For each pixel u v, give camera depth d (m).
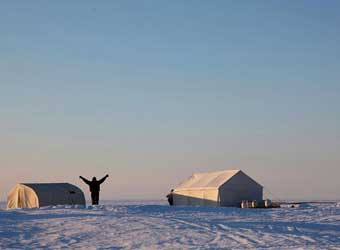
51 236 27.88
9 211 42.53
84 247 24.64
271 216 41.25
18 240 26.69
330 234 27.98
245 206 56.19
